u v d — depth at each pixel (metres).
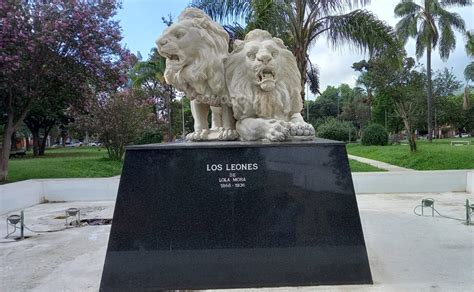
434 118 29.88
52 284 3.45
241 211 3.43
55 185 9.04
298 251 3.39
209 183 3.46
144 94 21.86
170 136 22.03
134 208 3.42
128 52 12.12
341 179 3.47
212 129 4.50
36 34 10.12
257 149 3.48
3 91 10.73
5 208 7.50
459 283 3.25
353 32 9.18
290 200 3.44
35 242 5.06
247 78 4.00
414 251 4.20
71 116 19.69
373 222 5.72
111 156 18.33
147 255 3.38
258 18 9.12
